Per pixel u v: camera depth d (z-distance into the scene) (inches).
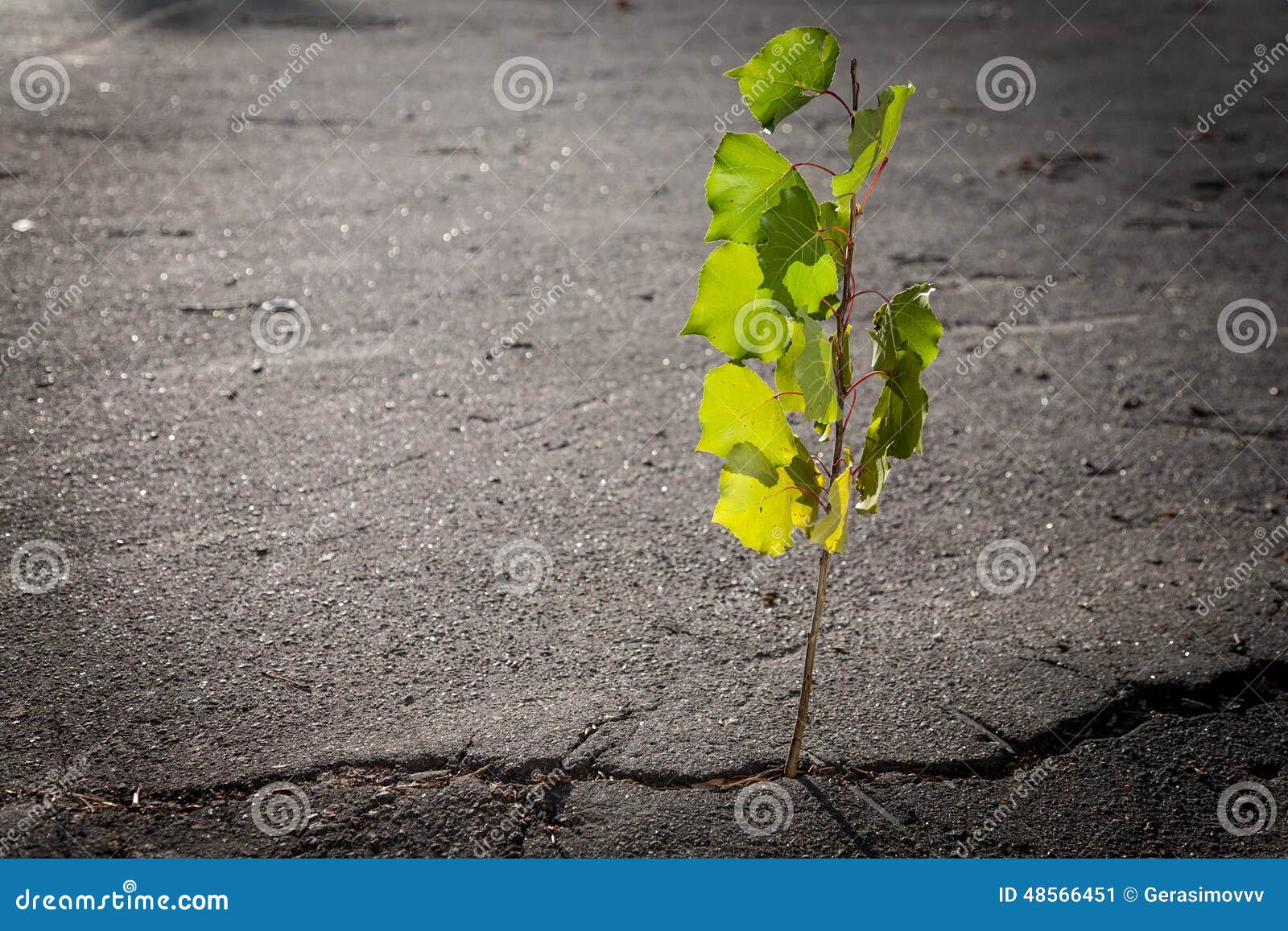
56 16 488.1
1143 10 599.2
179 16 499.5
